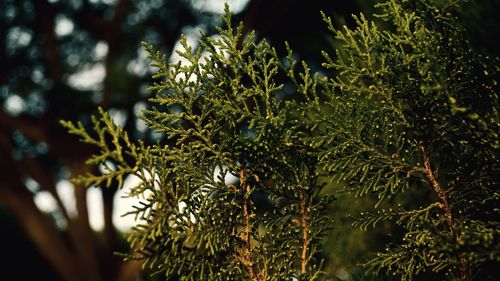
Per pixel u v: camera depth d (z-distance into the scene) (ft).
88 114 29.96
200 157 5.60
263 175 5.88
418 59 5.22
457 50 5.41
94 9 32.24
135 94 28.19
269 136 5.57
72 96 29.96
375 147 5.60
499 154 5.16
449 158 5.74
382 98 5.51
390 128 5.67
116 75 28.02
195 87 5.50
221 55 5.53
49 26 29.63
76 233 30.30
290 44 22.20
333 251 9.33
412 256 5.64
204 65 5.51
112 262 29.76
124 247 31.83
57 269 30.25
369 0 9.71
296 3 20.84
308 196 5.73
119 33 29.32
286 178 5.70
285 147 5.63
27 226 30.01
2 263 40.14
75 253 30.30
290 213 5.75
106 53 28.99
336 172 5.75
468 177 5.46
